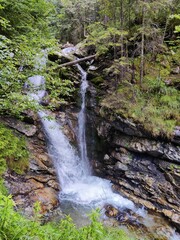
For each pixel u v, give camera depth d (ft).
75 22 65.00
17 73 20.70
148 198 26.30
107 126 32.35
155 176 26.63
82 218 22.97
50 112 34.71
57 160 30.45
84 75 41.78
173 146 25.50
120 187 29.17
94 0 52.42
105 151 32.83
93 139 34.86
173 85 30.07
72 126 35.88
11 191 22.06
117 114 29.53
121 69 33.01
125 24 36.73
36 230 8.15
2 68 20.17
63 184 28.84
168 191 25.17
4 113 25.84
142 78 31.78
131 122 28.02
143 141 27.76
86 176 32.68
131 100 30.01
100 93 36.11
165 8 33.27
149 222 23.50
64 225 10.29
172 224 23.31
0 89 21.09
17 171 24.25
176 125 25.84
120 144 30.09
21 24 29.84
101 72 39.58
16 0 27.78
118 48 37.76
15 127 28.12
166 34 35.83
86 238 9.11
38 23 33.27
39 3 31.30
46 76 23.21
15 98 20.27
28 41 21.72
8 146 24.52
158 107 28.07
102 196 27.55
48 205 23.39
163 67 32.83
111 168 30.96
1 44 19.66
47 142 30.94
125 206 25.95
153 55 34.01
